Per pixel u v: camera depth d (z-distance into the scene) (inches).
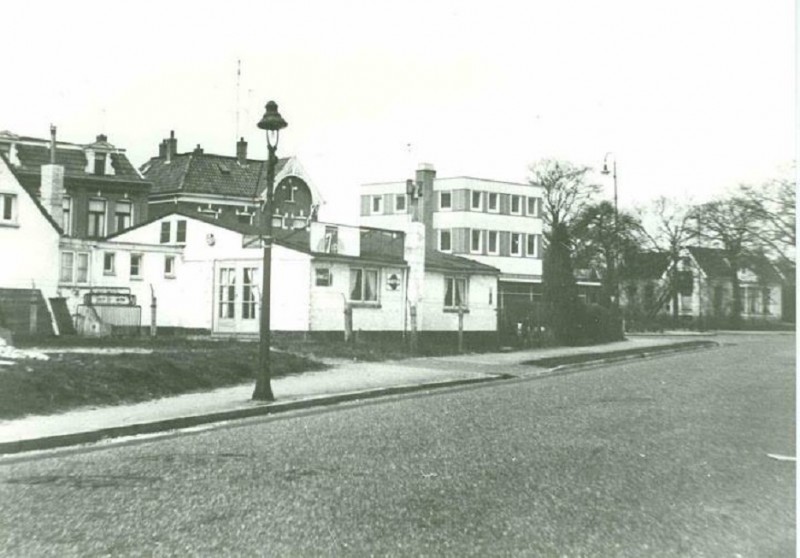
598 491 346.6
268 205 678.5
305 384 784.9
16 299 1179.9
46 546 269.6
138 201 1937.7
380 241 1440.7
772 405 660.1
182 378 734.5
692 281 3159.5
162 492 348.5
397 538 275.6
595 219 3189.0
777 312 3083.2
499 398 722.8
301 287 1268.5
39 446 471.8
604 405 662.5
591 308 1732.3
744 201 2706.7
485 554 258.2
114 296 1353.3
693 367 1096.2
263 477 377.7
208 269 1369.3
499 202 2807.6
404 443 472.4
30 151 1871.3
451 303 1537.9
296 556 256.7
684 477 376.8
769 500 334.3
